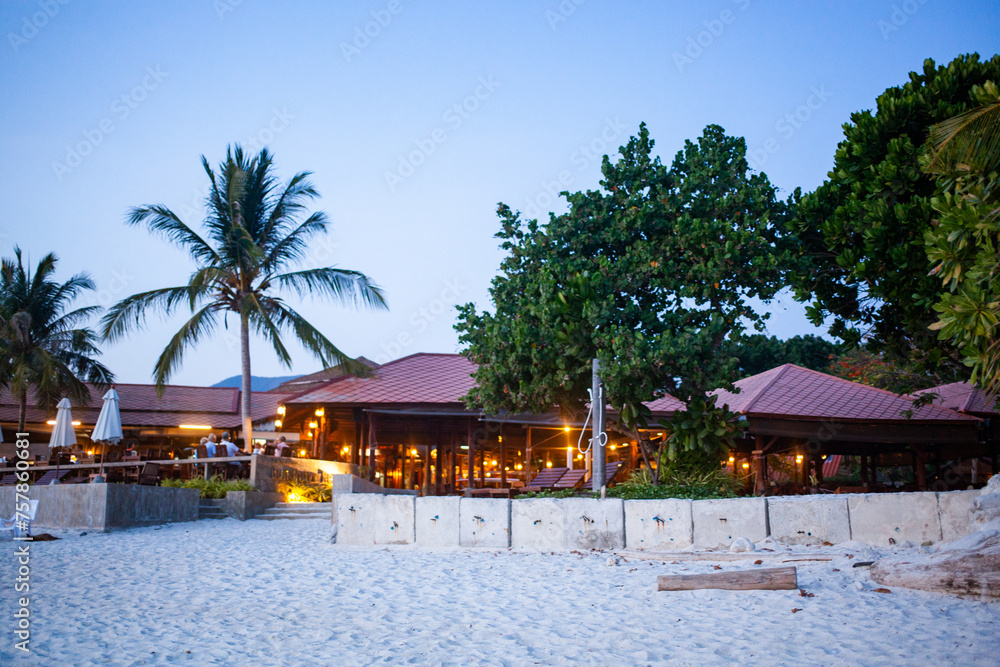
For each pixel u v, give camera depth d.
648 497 12.66
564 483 17.44
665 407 20.53
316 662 5.67
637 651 5.86
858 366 29.38
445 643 6.20
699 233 13.48
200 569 10.49
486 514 11.90
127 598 8.27
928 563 7.71
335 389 23.25
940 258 8.86
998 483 8.97
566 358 14.11
